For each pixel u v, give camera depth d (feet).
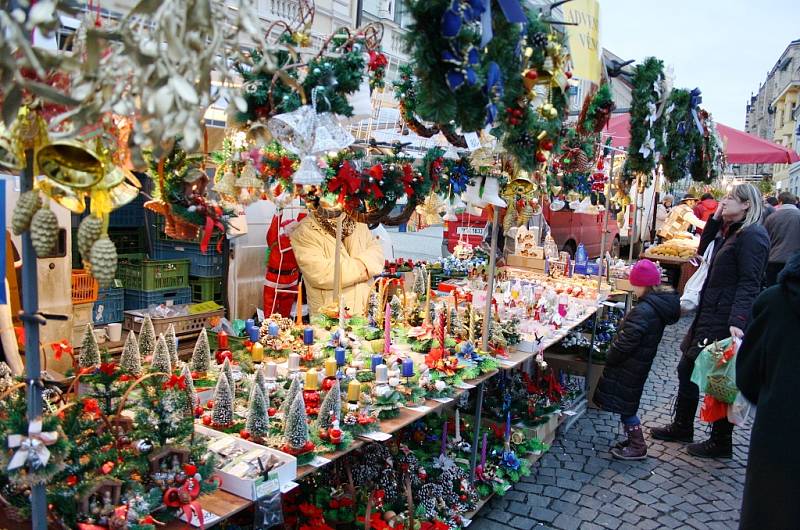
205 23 4.03
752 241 14.19
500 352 13.88
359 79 8.70
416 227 18.56
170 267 16.21
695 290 18.11
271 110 8.32
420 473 11.56
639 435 15.53
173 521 6.68
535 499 13.24
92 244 4.89
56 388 7.66
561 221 40.01
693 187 41.39
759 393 8.25
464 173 13.46
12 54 3.93
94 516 5.99
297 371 10.85
